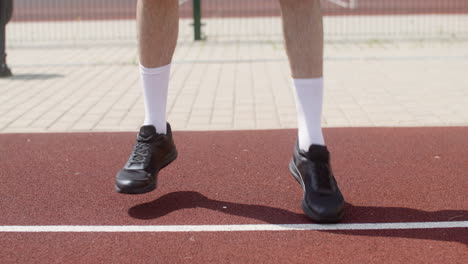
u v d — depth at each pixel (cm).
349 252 271
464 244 278
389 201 332
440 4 1655
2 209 326
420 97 612
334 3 1795
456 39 1017
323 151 312
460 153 422
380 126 504
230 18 1397
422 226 298
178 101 606
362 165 397
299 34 305
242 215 313
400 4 1695
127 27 1246
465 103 585
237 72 757
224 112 561
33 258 269
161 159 333
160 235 290
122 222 306
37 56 896
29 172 388
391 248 274
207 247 277
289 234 290
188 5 1733
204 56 878
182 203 331
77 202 335
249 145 445
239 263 262
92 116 550
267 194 343
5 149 441
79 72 768
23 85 689
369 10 1558
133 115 552
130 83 697
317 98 312
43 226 303
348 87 664
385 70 761
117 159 415
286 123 520
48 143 457
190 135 475
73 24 1331
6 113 562
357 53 895
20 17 1524
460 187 353
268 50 925
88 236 291
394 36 1067
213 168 390
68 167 398
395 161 405
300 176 315
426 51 902
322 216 296
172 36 323
